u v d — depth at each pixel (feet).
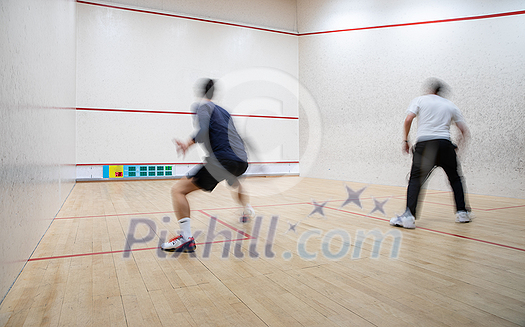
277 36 25.25
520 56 13.38
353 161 21.29
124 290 4.31
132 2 21.35
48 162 8.18
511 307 3.83
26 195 5.47
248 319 3.53
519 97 13.38
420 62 17.39
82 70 20.30
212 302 3.95
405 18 18.07
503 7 13.88
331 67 22.88
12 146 4.53
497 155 14.07
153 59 21.89
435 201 12.67
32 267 5.21
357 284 4.51
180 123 22.59
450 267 5.21
